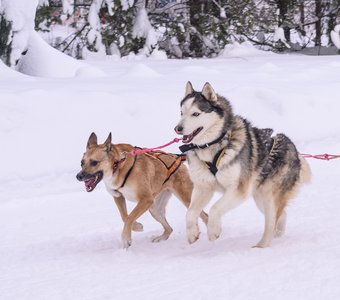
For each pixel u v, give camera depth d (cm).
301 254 518
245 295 418
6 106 984
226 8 2248
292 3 2381
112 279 475
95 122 1023
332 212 689
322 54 2350
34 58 1422
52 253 577
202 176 552
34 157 922
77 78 1328
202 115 530
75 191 805
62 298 434
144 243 609
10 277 499
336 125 1144
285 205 591
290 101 1166
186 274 477
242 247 573
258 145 560
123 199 619
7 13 1359
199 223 684
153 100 1104
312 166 917
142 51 2047
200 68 1502
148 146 1003
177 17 2173
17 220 696
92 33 1998
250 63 1748
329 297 408
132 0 1977
